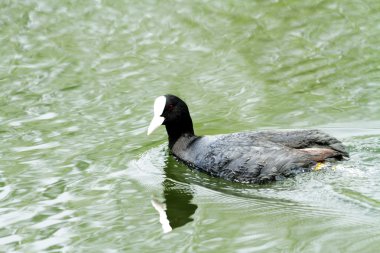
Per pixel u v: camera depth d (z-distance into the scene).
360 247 9.98
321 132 12.97
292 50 18.23
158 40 18.95
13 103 16.50
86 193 12.58
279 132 13.09
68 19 19.84
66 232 11.16
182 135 14.37
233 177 12.67
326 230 10.57
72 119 15.72
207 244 10.46
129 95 16.70
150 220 11.45
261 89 16.75
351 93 16.36
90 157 14.05
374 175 12.05
